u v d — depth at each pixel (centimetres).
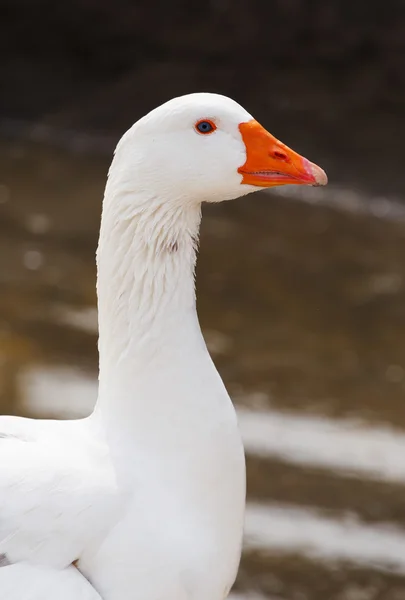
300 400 1261
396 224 1841
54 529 539
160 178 576
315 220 1847
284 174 593
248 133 589
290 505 1052
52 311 1441
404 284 1602
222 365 1334
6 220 1781
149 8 2325
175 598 564
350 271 1645
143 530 554
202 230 1778
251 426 1194
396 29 2202
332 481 1095
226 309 1492
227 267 1634
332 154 2027
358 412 1242
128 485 564
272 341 1405
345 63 2219
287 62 2250
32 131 2225
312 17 2241
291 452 1144
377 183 1947
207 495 577
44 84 2325
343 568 966
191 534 568
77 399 1207
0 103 2300
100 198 1925
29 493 541
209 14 2308
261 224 1819
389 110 2127
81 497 547
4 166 2053
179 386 580
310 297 1546
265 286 1577
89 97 2286
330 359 1367
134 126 578
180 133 575
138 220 581
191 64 2291
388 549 996
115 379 591
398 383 1314
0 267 1577
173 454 575
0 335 1354
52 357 1307
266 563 966
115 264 588
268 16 2264
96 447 579
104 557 548
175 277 589
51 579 532
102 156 2134
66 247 1680
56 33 2369
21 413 1161
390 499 1071
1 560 532
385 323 1475
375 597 930
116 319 591
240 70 2252
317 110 2128
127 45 2338
